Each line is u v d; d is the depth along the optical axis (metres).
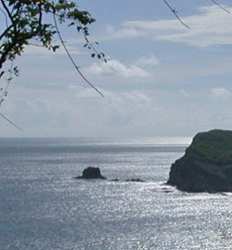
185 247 110.12
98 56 10.74
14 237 118.88
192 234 124.88
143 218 151.38
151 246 111.50
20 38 10.37
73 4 10.59
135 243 114.50
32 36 10.44
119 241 116.56
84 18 10.67
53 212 161.50
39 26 10.38
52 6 10.51
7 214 155.62
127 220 147.62
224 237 120.81
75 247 109.62
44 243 112.88
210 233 126.06
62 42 10.00
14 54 10.50
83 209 169.88
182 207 174.50
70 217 151.88
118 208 173.75
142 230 130.75
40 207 172.75
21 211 162.50
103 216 155.25
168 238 120.00
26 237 118.88
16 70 10.33
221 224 139.38
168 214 159.38
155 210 168.50
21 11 10.43
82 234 124.19
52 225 136.38
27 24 10.38
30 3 10.41
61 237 119.94
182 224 140.12
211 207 173.38
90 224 139.50
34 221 142.62
